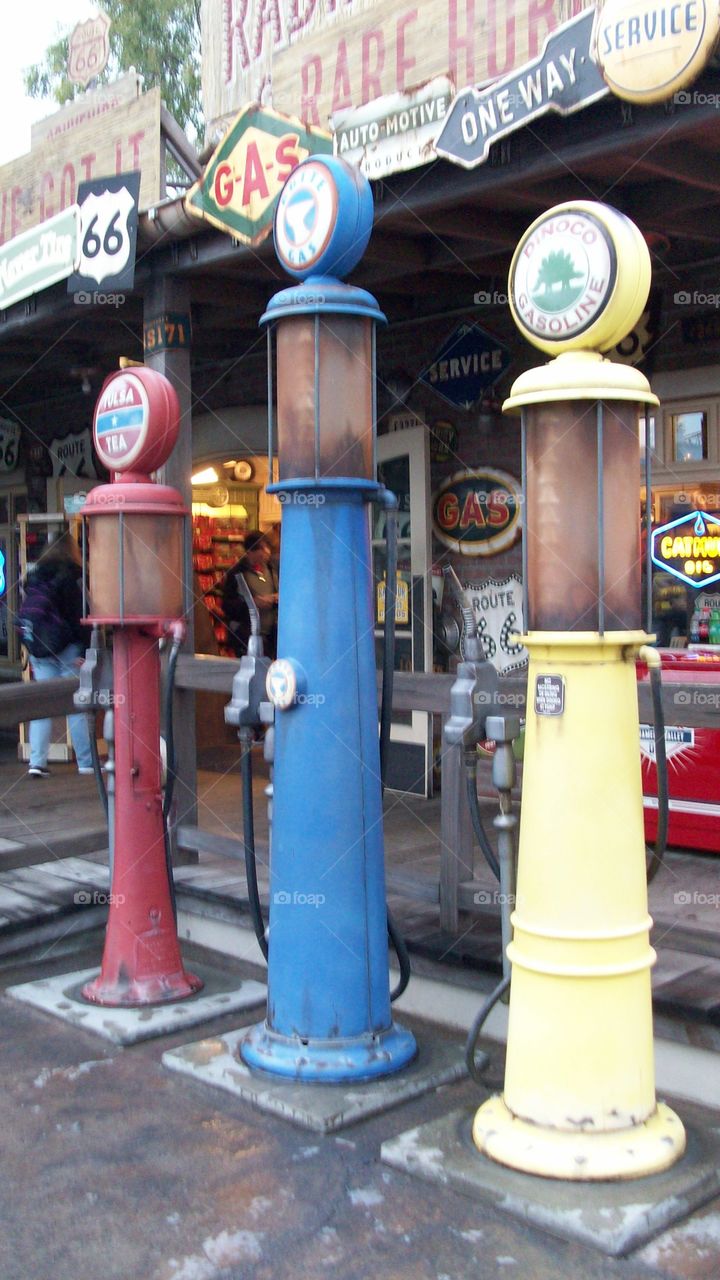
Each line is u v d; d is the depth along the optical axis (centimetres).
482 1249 269
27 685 484
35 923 488
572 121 380
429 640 713
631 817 297
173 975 434
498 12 407
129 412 422
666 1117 304
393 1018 414
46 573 784
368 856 358
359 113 421
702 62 310
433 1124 321
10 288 596
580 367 292
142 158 543
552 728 298
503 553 679
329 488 349
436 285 640
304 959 354
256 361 829
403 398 720
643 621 333
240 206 471
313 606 353
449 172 424
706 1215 280
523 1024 301
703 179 414
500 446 673
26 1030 409
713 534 596
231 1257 269
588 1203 276
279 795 361
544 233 297
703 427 596
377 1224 281
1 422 1131
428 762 712
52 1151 320
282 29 552
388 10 445
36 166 615
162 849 436
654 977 361
